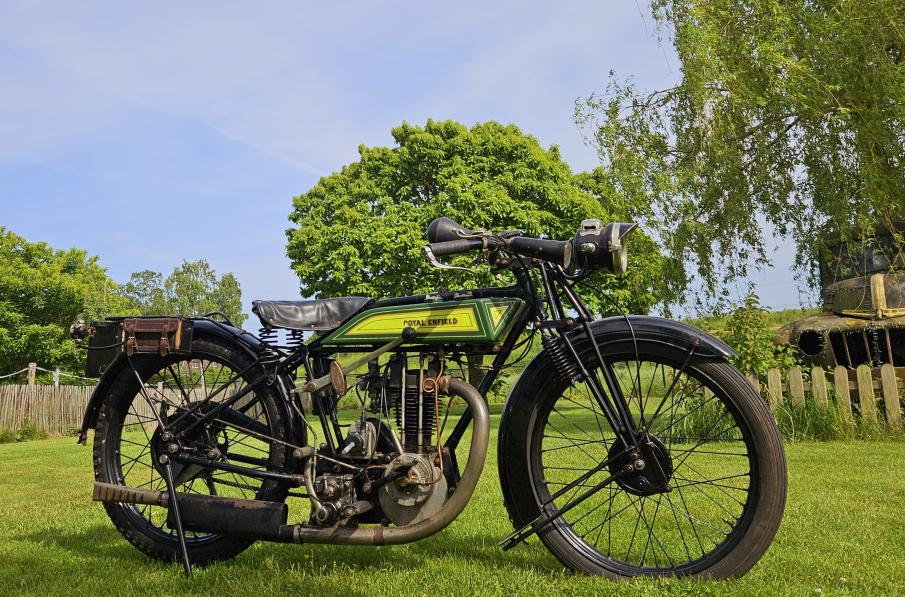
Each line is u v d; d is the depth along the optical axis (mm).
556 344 2857
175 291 84188
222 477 3635
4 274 28203
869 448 6973
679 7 10234
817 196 10031
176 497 3092
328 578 2869
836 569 2805
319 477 2875
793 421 8133
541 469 2926
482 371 2994
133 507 3371
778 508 2613
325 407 3035
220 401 3195
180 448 3188
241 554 3309
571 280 2967
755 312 9227
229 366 3209
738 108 10000
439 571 2938
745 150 10578
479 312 2787
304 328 3004
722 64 9727
